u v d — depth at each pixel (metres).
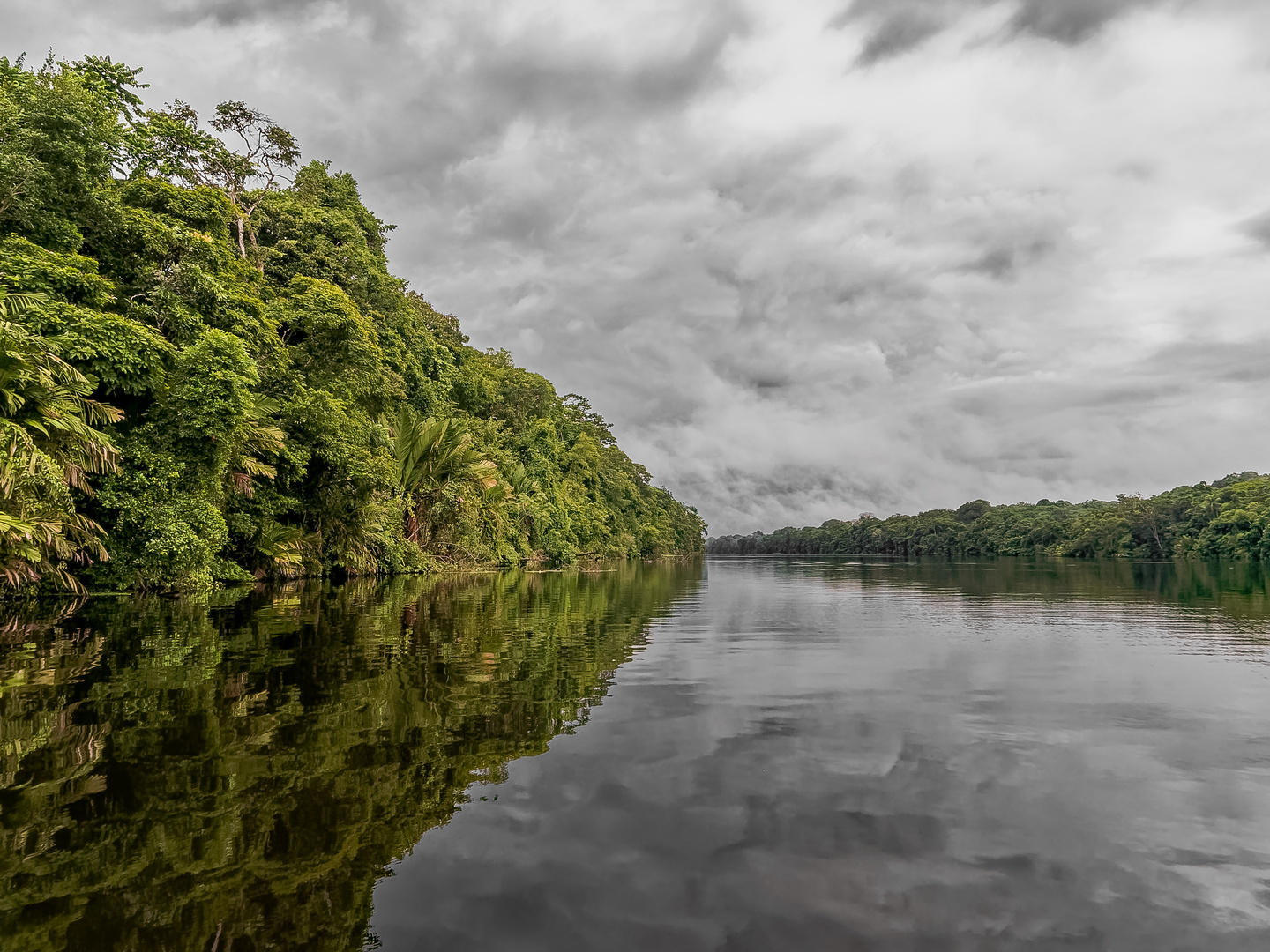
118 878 2.82
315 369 26.19
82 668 7.08
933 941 2.42
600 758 4.44
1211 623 12.71
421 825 3.37
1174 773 4.23
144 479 15.52
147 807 3.54
